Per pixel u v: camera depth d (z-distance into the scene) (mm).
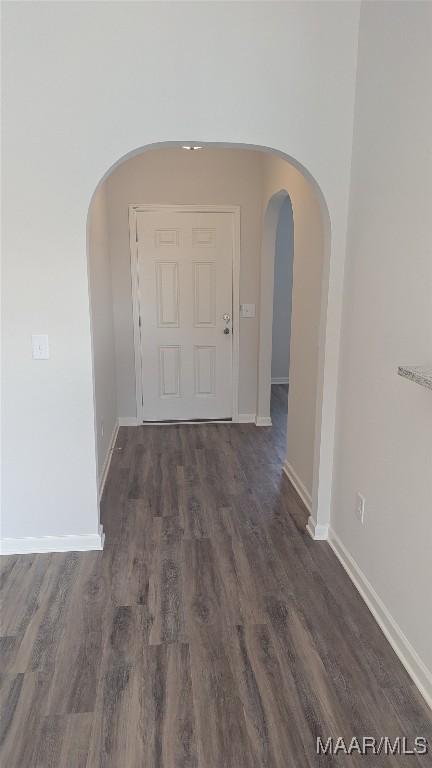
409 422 1858
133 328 4535
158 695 1774
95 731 1642
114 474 3643
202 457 3971
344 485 2541
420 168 1755
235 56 2252
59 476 2580
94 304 3219
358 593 2328
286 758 1552
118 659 1931
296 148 2369
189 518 3010
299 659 1935
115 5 2156
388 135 1994
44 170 2268
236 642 2020
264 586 2375
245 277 4516
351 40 2283
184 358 4652
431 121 1677
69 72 2193
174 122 2285
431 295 1698
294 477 3453
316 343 2877
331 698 1763
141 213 4312
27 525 2623
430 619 1740
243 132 2328
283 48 2264
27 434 2520
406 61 1839
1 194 2271
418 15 1745
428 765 1531
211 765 1529
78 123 2242
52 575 2451
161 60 2221
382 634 2068
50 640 2025
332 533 2719
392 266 1981
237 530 2877
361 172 2273
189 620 2145
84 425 2537
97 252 3461
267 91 2299
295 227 3246
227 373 4719
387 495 2051
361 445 2311
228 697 1766
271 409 5316
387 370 2033
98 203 3566
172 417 4781
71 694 1778
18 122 2215
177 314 4539
